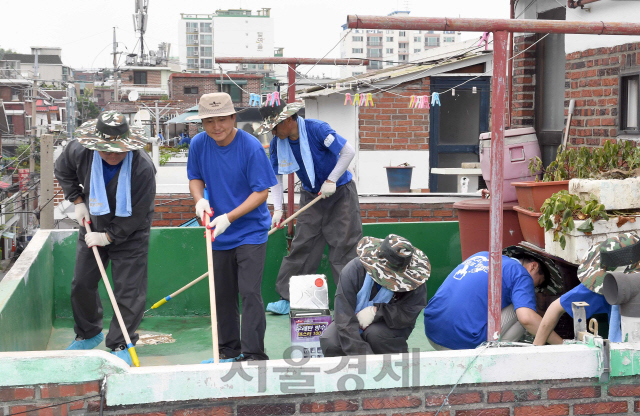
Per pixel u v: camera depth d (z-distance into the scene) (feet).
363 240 12.44
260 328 13.26
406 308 11.97
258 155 13.01
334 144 16.30
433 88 35.45
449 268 19.33
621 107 15.93
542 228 14.52
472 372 9.96
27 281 13.65
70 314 18.21
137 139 13.07
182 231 18.15
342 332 11.84
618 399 10.33
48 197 35.22
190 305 18.26
